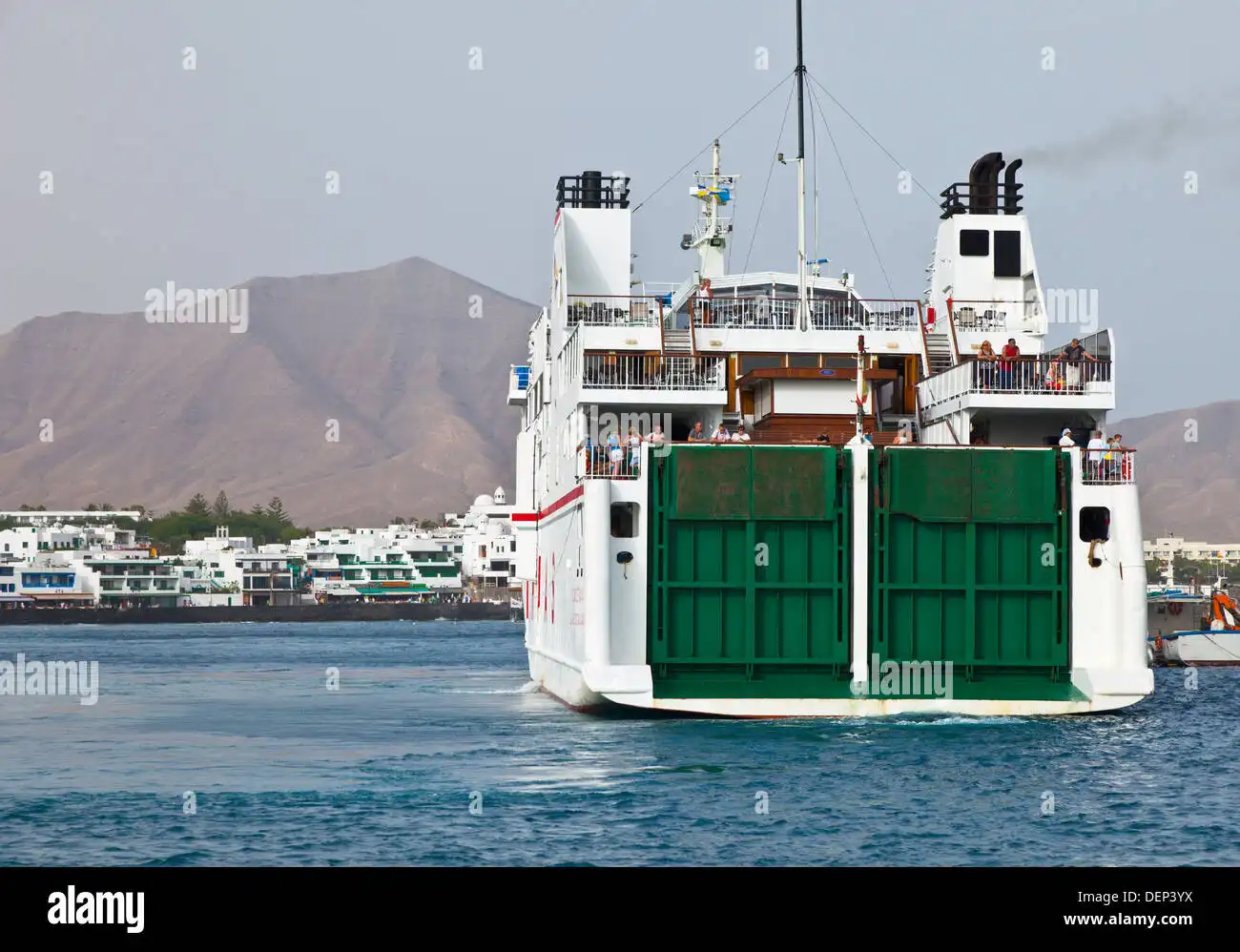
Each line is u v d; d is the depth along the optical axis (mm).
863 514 172375
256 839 120062
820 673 174625
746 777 143125
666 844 116938
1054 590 174875
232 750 177000
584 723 187750
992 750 158750
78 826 126188
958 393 189000
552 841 118000
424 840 118750
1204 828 123250
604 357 191875
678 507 171000
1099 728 177625
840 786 138875
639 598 171750
